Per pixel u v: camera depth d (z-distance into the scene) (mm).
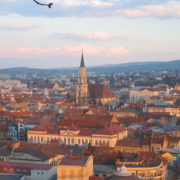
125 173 167125
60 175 187750
